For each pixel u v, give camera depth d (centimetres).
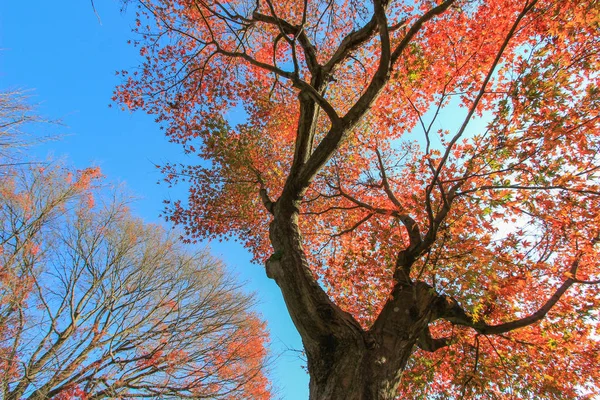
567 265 654
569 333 621
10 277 996
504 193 547
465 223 596
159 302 1234
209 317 1220
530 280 607
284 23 732
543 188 521
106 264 1254
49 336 1055
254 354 1202
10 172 638
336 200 1067
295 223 596
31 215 1102
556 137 527
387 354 459
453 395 751
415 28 595
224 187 987
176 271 1309
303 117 661
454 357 714
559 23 567
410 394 721
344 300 906
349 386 419
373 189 1013
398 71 685
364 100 600
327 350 461
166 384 1035
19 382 918
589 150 532
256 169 958
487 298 521
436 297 541
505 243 571
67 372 988
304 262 540
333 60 730
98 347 1094
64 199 1162
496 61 512
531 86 511
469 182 617
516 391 654
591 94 537
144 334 1142
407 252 589
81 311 1173
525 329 669
